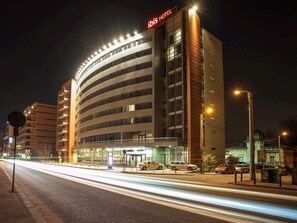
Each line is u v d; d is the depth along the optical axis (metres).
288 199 14.44
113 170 48.09
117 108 71.69
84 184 21.11
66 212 10.41
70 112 107.94
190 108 59.66
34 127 141.38
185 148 59.91
